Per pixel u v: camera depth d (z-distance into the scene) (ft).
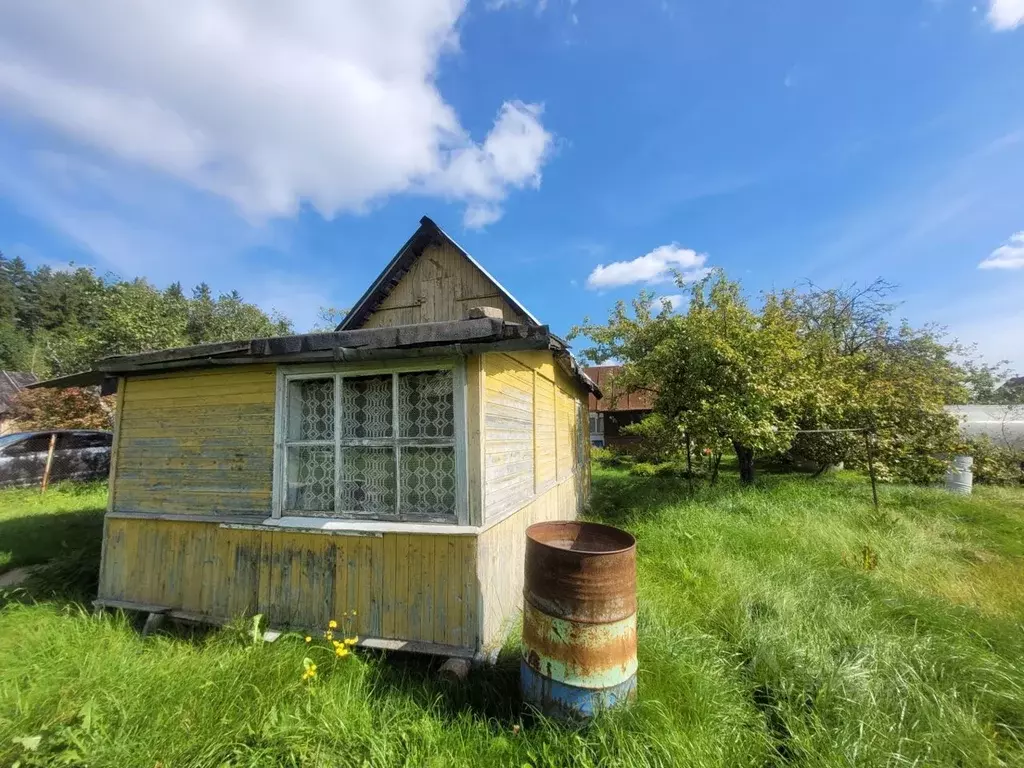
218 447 13.37
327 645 10.65
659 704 8.24
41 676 9.68
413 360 11.78
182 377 14.01
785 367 30.71
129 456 14.44
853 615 12.12
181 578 13.20
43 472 34.96
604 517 27.71
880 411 34.27
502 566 12.80
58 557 18.08
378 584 11.39
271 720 8.02
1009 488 36.94
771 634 10.85
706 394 30.04
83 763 7.20
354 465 12.34
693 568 16.34
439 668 10.58
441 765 7.39
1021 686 9.19
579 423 31.07
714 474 35.50
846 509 24.27
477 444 11.30
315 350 11.42
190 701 8.59
